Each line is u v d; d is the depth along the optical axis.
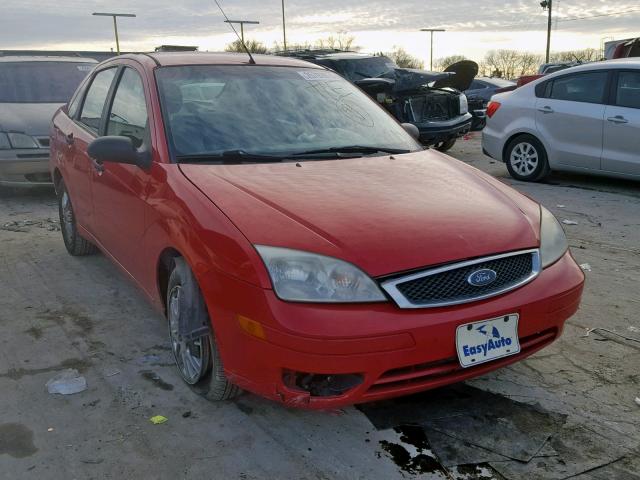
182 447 2.68
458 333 2.47
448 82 10.85
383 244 2.50
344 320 2.34
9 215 6.78
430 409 2.96
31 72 8.41
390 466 2.56
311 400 2.47
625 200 7.17
